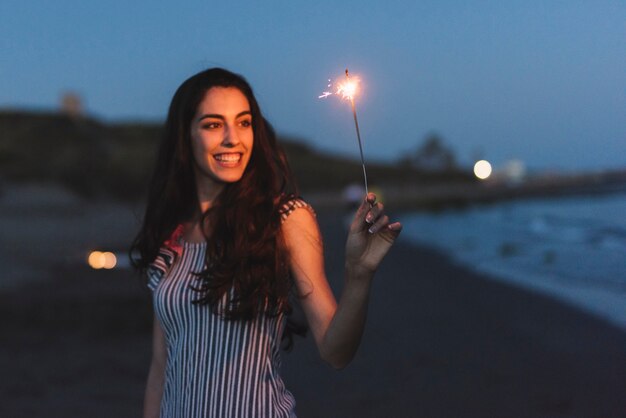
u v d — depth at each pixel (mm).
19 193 54750
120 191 66000
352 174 124875
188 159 2514
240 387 2229
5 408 5891
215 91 2436
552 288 13266
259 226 2289
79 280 11898
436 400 6152
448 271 16594
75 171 66000
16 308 9875
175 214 2516
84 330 8773
